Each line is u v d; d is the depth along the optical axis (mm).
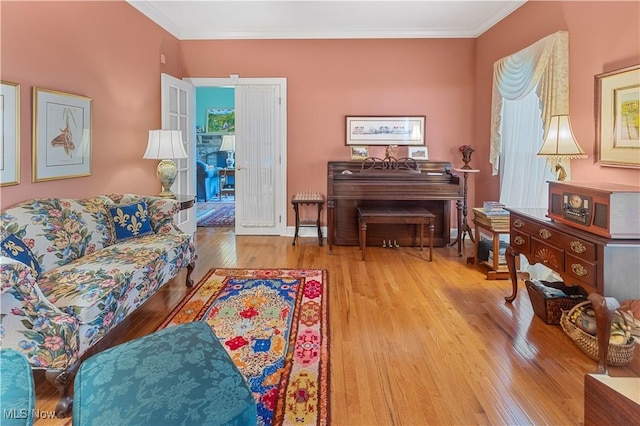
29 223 2332
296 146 5203
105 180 3477
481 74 4824
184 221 4945
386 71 5051
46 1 2729
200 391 1223
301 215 5293
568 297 2596
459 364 2123
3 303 1677
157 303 2967
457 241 4625
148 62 4230
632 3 2465
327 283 3416
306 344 2336
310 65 5082
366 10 4219
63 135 2910
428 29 4855
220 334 2463
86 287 2062
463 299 3061
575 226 2174
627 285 1885
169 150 3762
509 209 2943
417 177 4570
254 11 4262
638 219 1889
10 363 1197
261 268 3855
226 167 9562
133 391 1215
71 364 1778
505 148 4199
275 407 1765
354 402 1802
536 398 1827
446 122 5078
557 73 3137
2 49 2379
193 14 4375
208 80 5129
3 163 2387
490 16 4375
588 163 2883
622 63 2557
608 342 1900
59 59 2867
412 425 1653
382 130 5105
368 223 4465
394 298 3078
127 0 3777
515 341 2377
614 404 1404
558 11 3230
